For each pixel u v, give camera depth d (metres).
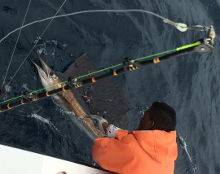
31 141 4.32
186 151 6.00
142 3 7.17
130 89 5.85
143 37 6.51
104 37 6.02
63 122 4.82
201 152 6.27
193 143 6.23
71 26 5.73
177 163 5.75
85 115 5.05
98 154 2.30
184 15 8.07
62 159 2.39
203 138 6.49
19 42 5.02
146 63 2.07
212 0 9.66
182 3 8.57
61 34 5.57
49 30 5.45
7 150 2.13
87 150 4.80
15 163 2.12
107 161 2.23
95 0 6.32
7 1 5.18
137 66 2.12
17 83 4.68
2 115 4.27
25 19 5.24
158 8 7.53
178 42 7.22
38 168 2.21
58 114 4.84
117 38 6.17
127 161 2.12
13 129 4.27
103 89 5.56
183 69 6.96
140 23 6.71
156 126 2.32
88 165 2.52
